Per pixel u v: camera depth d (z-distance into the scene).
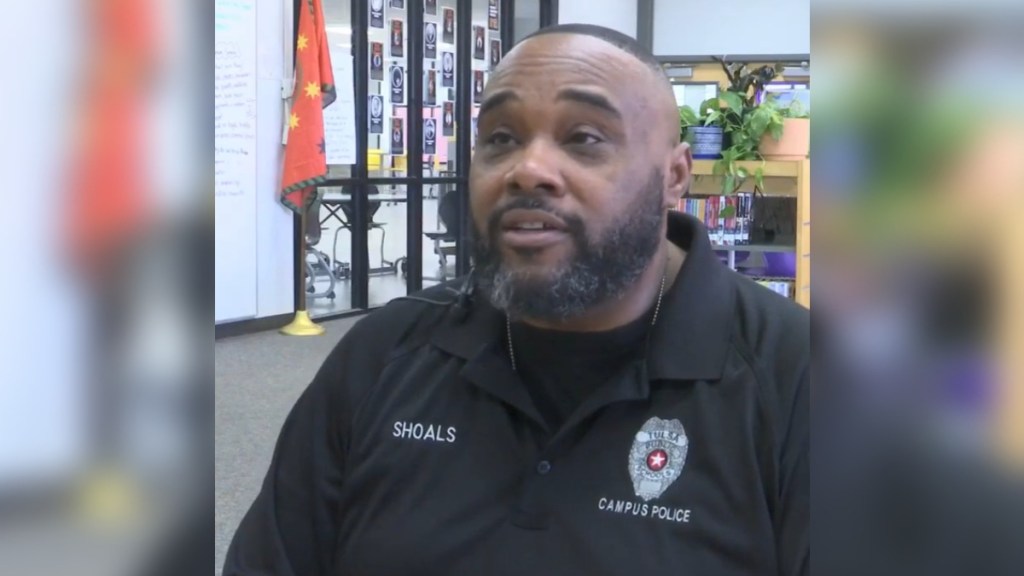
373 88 6.39
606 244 0.98
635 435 1.01
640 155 1.00
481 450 1.06
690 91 8.48
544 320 1.02
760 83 3.80
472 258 1.04
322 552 1.18
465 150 7.23
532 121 0.98
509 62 1.02
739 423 0.99
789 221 3.98
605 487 1.00
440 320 1.17
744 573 0.95
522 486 1.03
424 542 1.03
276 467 1.22
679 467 0.99
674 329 1.04
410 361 1.15
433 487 1.06
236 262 5.28
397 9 6.52
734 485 0.97
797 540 0.93
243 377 4.35
